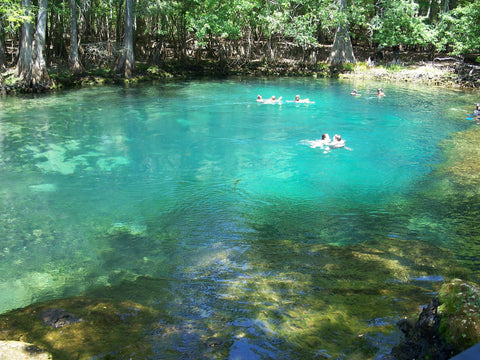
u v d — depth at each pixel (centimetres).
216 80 3503
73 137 1686
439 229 930
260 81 3456
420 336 409
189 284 657
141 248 842
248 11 3666
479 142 1683
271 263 735
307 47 4234
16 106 2227
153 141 1670
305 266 712
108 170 1338
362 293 590
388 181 1260
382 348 426
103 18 3984
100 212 1034
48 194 1140
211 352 434
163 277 696
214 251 813
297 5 3962
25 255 813
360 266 704
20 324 505
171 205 1083
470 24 3431
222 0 3522
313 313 526
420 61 4100
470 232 912
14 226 945
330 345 442
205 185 1228
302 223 977
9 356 399
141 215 1020
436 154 1528
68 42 3934
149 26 3828
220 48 4150
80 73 3138
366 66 3869
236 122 1998
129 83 3203
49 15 3712
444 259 738
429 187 1206
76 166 1367
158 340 464
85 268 756
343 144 1625
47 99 2450
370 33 4397
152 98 2569
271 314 528
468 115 2195
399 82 3481
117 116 2067
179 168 1369
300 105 2441
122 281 688
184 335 476
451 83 3312
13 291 676
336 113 2225
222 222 981
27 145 1566
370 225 959
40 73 2686
